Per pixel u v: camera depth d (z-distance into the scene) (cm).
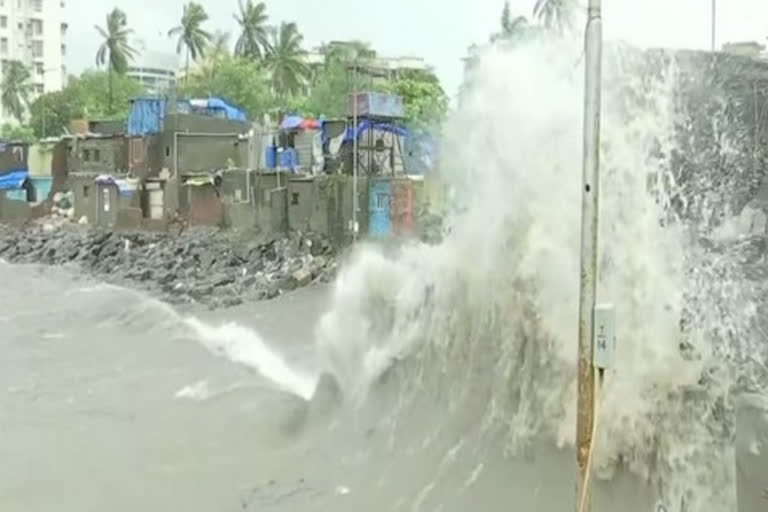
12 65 9188
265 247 4200
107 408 1777
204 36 8069
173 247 4609
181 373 2095
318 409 1424
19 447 1509
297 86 7244
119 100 7794
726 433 916
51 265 4988
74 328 2992
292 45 7312
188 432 1513
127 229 5419
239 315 3036
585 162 747
